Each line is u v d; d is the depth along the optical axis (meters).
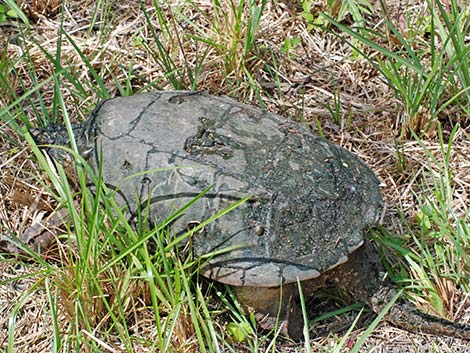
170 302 1.24
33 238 1.32
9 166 1.40
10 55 1.52
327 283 1.27
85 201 1.21
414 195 1.37
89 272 1.20
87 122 1.30
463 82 1.42
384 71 1.42
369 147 1.43
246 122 1.26
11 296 1.29
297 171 1.22
